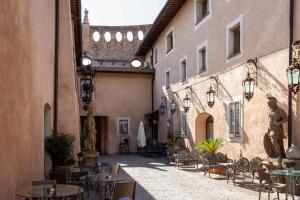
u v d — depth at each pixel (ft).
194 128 63.57
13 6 20.58
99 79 94.02
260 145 41.63
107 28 121.70
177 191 36.63
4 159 18.39
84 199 31.40
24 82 23.43
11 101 20.03
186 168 57.06
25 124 23.67
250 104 44.09
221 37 52.85
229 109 49.88
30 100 25.53
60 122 48.32
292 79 32.55
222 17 52.54
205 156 48.21
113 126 94.07
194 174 49.85
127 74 95.71
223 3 52.26
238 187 38.52
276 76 38.63
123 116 94.73
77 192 20.29
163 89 85.05
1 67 18.13
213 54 55.72
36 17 28.25
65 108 48.65
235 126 47.96
